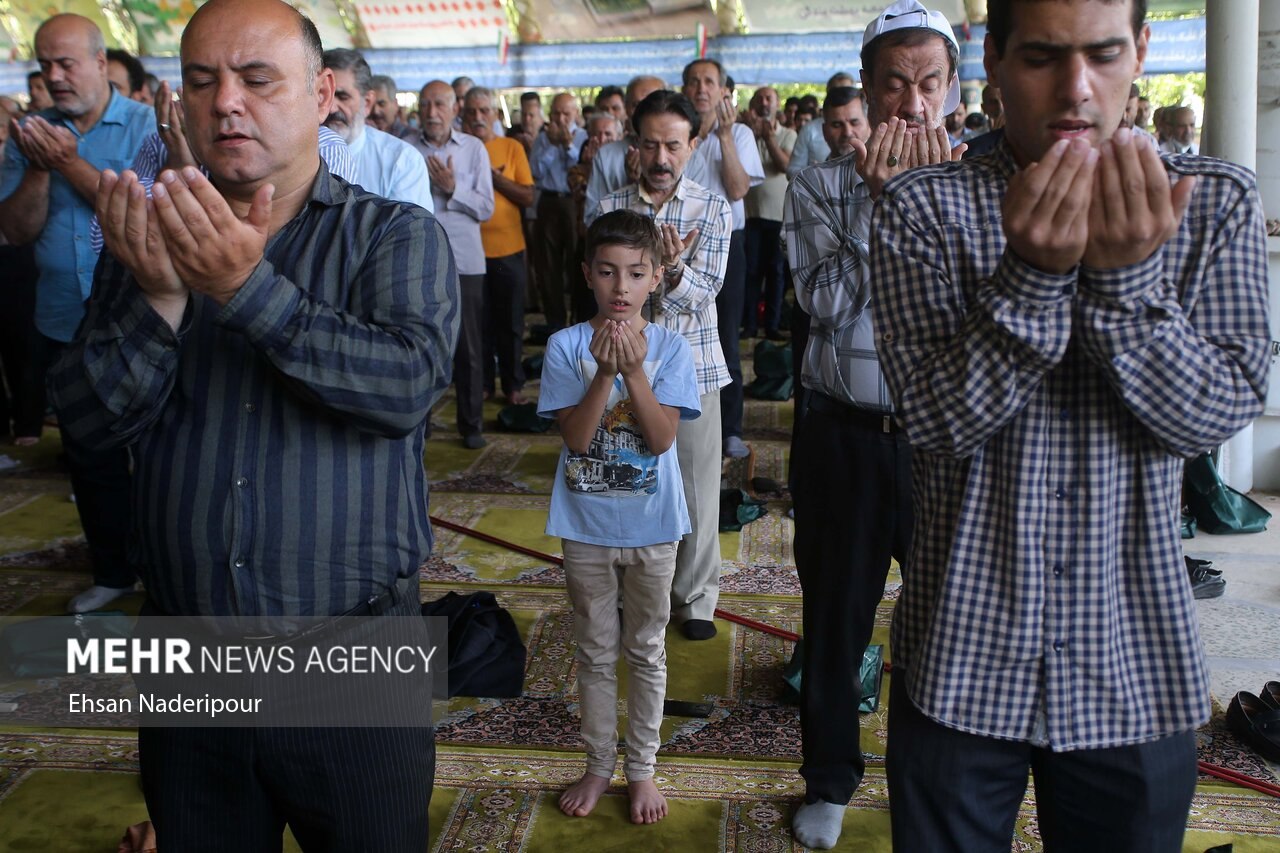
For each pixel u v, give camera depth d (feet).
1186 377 4.51
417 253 5.78
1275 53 17.81
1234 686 11.89
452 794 9.99
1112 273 4.36
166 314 5.22
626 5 48.93
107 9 51.31
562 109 29.78
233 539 5.60
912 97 8.39
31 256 20.98
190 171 4.73
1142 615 5.09
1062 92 4.65
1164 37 40.24
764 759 10.59
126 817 9.68
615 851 9.20
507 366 24.64
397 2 50.80
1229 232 4.76
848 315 8.54
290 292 5.15
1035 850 9.09
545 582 14.97
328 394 5.29
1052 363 4.56
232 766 5.91
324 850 6.11
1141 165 4.11
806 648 9.10
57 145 13.21
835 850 9.22
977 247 5.08
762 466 20.04
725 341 19.47
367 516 5.81
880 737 10.93
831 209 8.65
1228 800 9.84
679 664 12.50
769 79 48.49
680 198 13.21
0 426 22.21
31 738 10.92
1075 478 4.99
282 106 5.51
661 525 9.26
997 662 5.12
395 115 22.86
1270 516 17.16
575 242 30.40
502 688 11.87
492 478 19.65
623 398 9.27
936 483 5.37
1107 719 5.08
